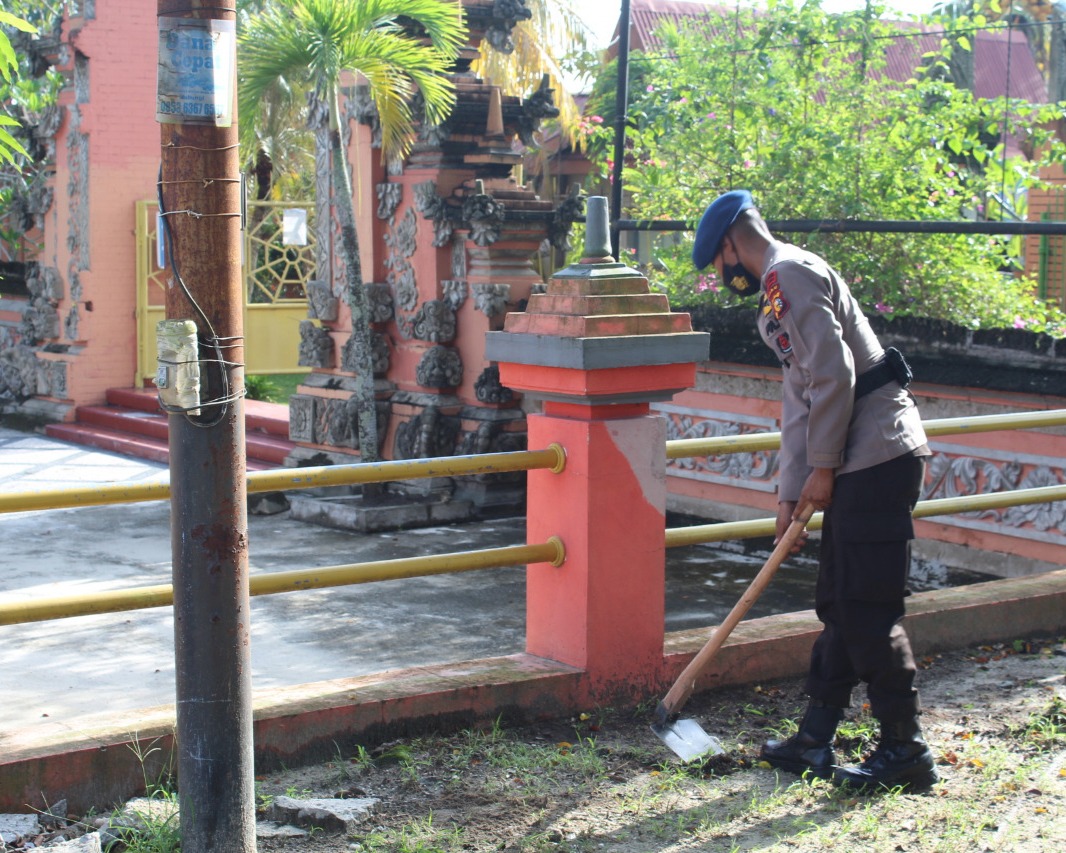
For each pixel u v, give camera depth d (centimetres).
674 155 955
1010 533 742
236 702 325
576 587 453
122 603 391
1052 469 720
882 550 381
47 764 366
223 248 311
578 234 1312
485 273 971
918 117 856
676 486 923
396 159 1014
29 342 1461
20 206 1474
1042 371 705
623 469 452
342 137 989
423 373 990
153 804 364
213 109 305
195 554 318
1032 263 1092
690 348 450
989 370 730
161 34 303
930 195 857
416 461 431
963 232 742
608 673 457
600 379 436
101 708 536
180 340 306
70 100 1382
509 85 1634
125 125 1386
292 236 1459
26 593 738
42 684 570
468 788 392
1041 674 513
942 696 484
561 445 453
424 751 418
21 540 884
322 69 873
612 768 410
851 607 385
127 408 1370
